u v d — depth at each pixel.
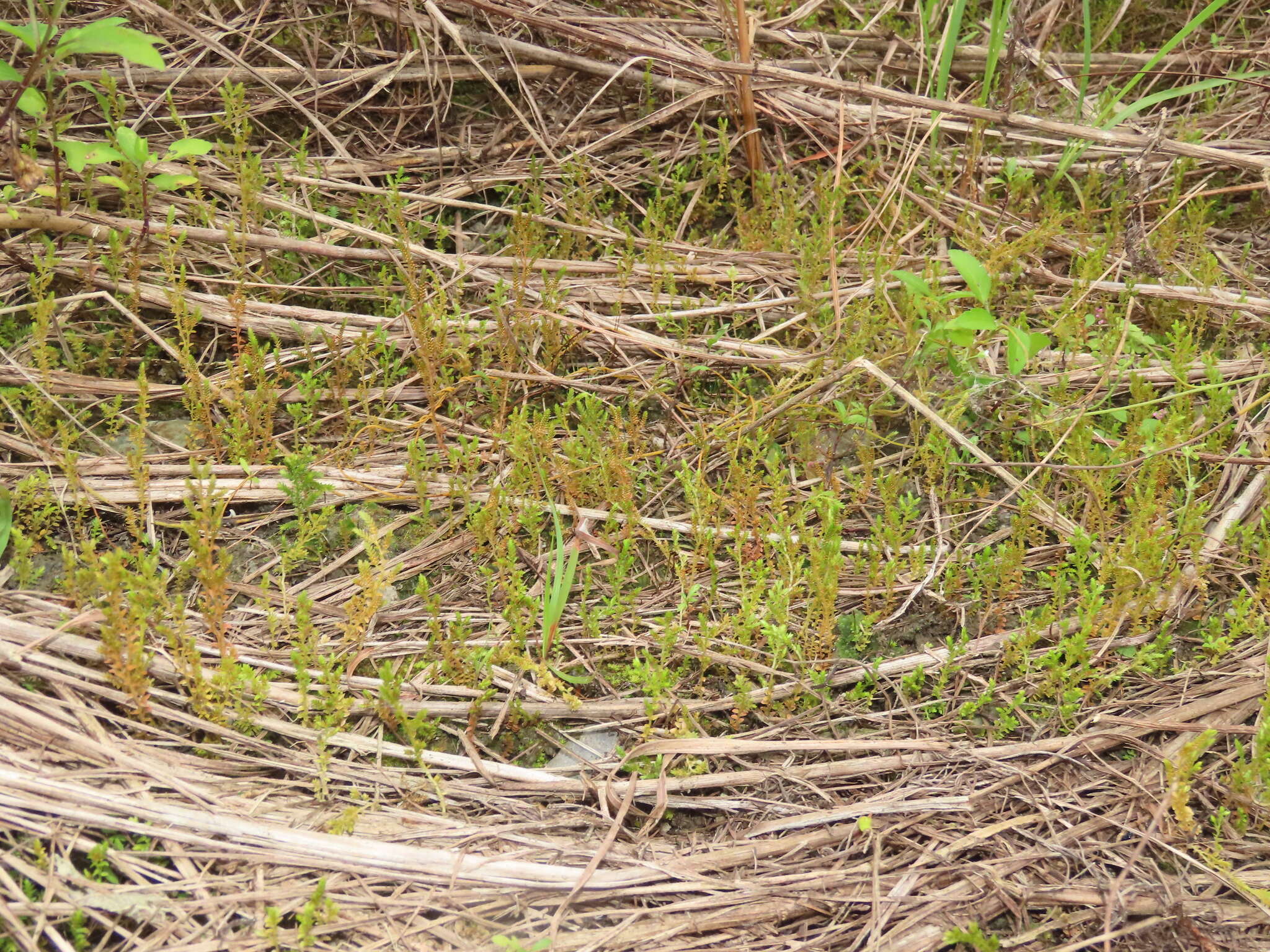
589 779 2.54
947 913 2.29
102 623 2.56
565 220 4.05
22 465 3.00
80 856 2.23
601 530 3.11
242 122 3.96
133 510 2.97
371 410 3.37
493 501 2.96
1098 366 3.52
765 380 3.59
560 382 3.42
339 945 2.15
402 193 3.91
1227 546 3.05
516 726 2.68
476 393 3.47
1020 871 2.37
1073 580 3.02
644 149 4.21
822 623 2.73
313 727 2.57
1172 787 2.44
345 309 3.72
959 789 2.52
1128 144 3.99
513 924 2.23
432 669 2.68
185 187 3.80
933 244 4.05
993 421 3.39
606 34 4.04
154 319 3.51
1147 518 2.86
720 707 2.73
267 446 3.17
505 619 2.84
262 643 2.74
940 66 4.07
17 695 2.42
